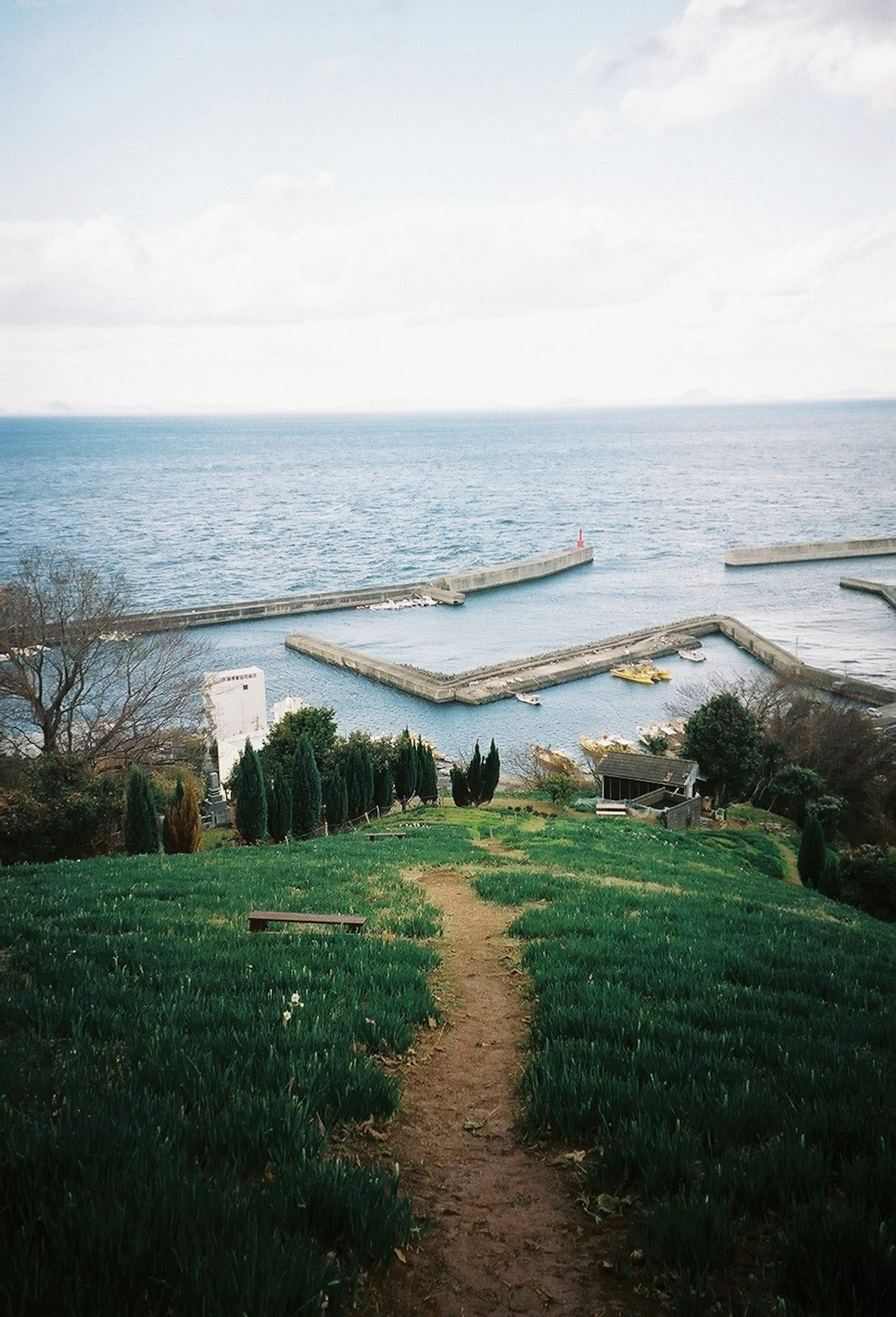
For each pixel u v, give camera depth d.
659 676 106.38
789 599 150.62
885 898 33.28
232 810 50.66
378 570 179.88
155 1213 4.33
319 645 116.12
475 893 18.72
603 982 10.39
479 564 186.25
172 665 56.00
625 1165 5.70
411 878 21.02
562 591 161.50
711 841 40.62
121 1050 7.20
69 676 49.62
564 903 17.22
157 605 143.75
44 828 32.44
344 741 50.47
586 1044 7.82
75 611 52.12
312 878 19.83
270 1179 5.24
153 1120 5.50
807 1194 5.18
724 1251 4.72
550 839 31.47
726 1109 6.11
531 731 89.62
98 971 9.98
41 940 11.72
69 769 35.06
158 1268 4.05
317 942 12.25
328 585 163.50
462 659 117.50
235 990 9.32
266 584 164.25
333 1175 5.04
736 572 176.38
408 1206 5.07
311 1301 3.99
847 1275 4.30
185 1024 7.89
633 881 23.48
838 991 11.23
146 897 17.06
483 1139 6.64
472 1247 5.20
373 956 11.61
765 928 17.17
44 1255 4.11
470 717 94.25
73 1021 7.79
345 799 44.03
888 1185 5.05
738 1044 8.12
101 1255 4.00
